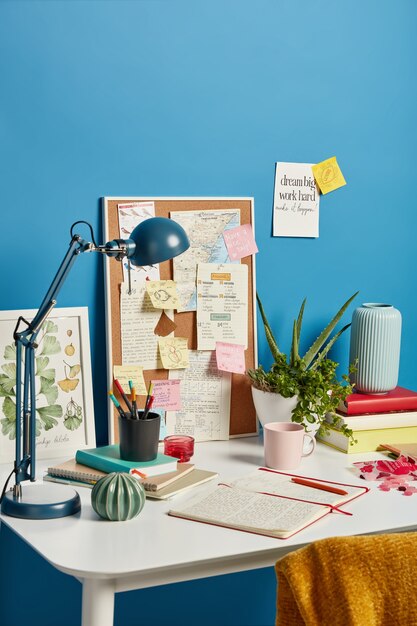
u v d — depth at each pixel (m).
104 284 1.96
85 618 1.37
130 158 1.96
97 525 1.50
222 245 2.06
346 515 1.58
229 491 1.66
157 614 2.15
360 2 2.18
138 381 1.97
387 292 2.33
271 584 2.27
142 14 1.93
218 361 2.05
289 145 2.14
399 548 1.22
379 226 2.29
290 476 1.79
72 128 1.89
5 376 1.84
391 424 2.02
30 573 1.99
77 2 1.86
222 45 2.02
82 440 1.93
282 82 2.11
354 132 2.22
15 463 1.58
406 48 2.25
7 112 1.83
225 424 2.07
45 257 1.90
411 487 1.73
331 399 1.95
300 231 2.18
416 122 2.30
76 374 1.92
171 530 1.49
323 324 2.25
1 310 1.87
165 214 1.99
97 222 1.94
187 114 2.01
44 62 1.85
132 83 1.94
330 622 1.21
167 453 1.87
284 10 2.08
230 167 2.07
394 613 1.21
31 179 1.87
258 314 2.15
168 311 2.01
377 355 2.10
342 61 2.17
